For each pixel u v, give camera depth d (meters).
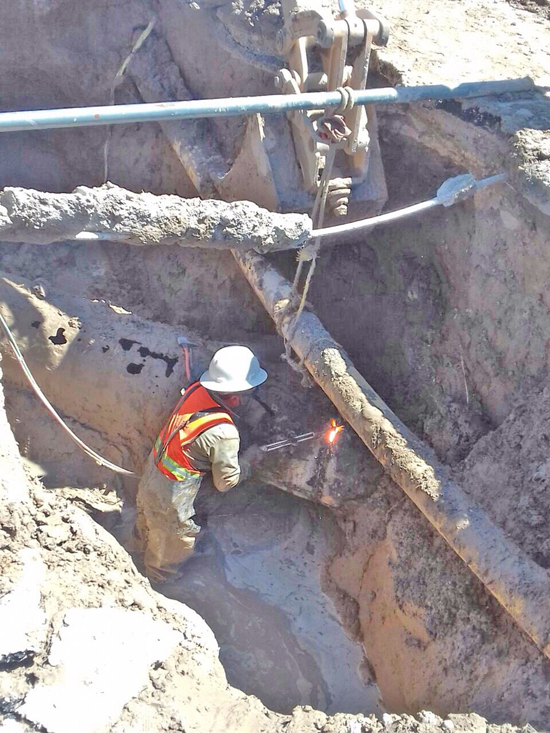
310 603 4.62
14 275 5.04
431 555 4.04
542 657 3.36
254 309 5.16
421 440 4.20
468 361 4.45
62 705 3.08
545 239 3.95
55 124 3.32
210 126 5.33
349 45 4.00
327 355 4.33
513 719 3.31
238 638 4.44
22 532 3.58
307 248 4.25
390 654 4.14
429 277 4.79
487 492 3.86
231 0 5.05
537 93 4.54
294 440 4.59
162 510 4.32
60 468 4.89
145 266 5.46
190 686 3.35
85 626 3.36
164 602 3.94
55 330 4.86
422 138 4.68
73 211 3.52
